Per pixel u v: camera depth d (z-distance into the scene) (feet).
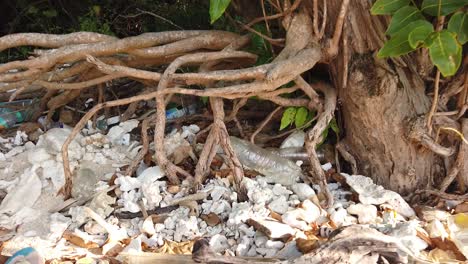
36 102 7.20
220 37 6.13
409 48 4.98
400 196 5.42
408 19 5.07
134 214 5.41
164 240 5.10
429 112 5.50
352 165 5.89
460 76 5.62
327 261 4.43
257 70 5.34
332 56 5.62
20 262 4.62
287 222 5.09
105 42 5.98
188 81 5.65
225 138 5.62
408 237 4.76
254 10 6.59
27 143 6.51
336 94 5.85
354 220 5.24
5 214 5.57
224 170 5.80
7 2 11.23
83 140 6.33
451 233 5.01
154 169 5.75
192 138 6.36
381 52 5.04
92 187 5.79
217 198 5.46
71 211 5.48
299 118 6.02
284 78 5.39
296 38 5.59
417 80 5.65
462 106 5.64
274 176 5.74
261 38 6.17
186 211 5.36
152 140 6.49
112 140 6.48
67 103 7.20
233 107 6.48
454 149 5.70
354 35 5.52
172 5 9.53
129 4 10.28
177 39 6.14
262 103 6.78
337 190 5.70
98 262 4.80
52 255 4.92
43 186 5.86
